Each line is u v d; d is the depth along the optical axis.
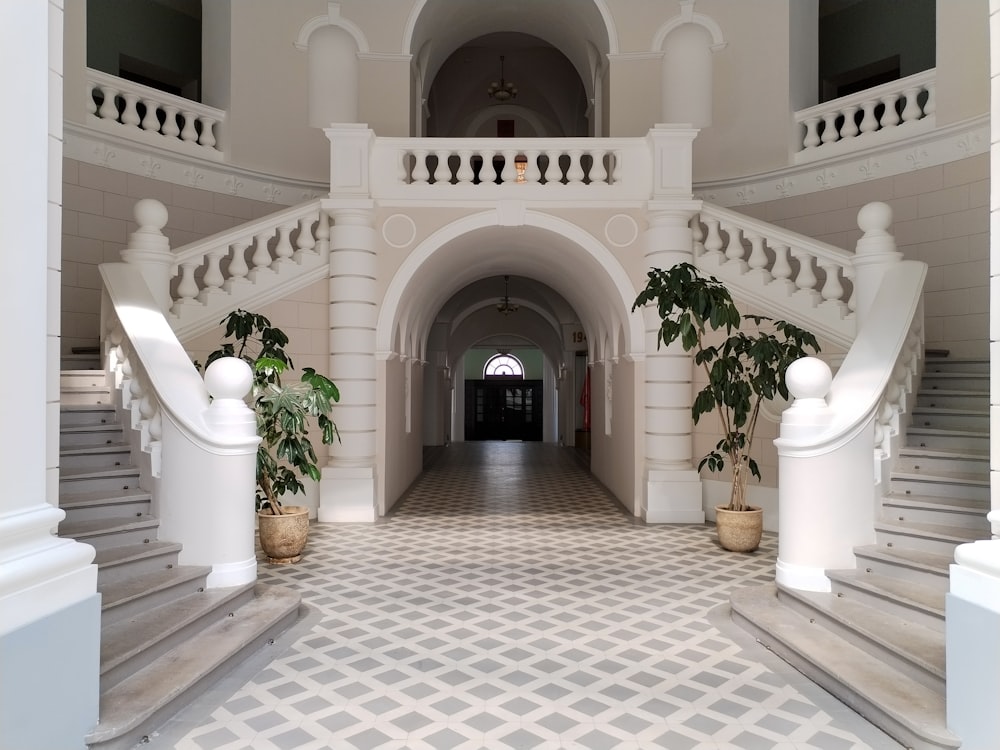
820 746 3.25
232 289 8.04
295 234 10.98
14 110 2.77
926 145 9.12
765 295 7.96
